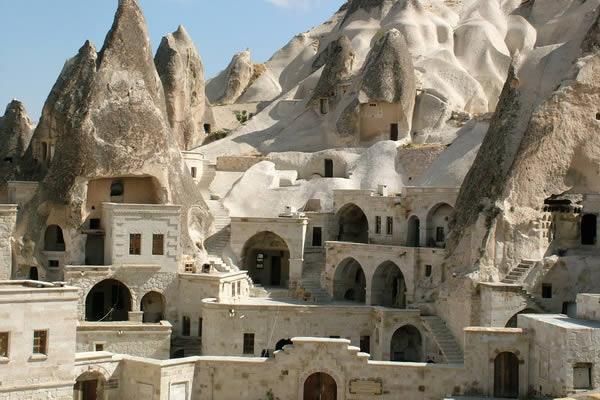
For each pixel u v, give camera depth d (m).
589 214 63.34
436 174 80.75
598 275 59.91
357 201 80.50
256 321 64.62
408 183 88.06
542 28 124.81
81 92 75.56
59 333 47.22
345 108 99.00
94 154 72.75
